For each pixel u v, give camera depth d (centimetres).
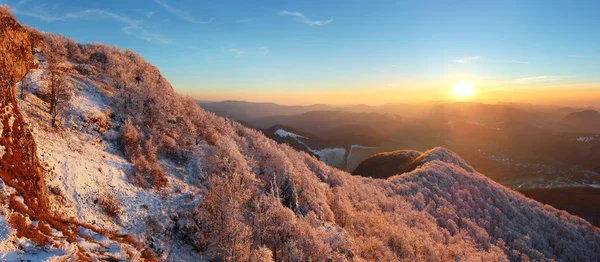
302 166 5762
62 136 2661
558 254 7750
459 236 6712
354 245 3797
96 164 2639
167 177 3133
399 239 4628
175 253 2386
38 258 1205
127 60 5581
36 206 1611
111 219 2236
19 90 2820
